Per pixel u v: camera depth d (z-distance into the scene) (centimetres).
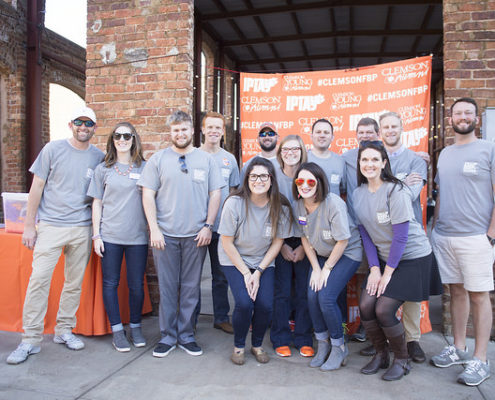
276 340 318
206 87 1034
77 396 244
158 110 407
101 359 299
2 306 356
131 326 327
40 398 241
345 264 289
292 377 271
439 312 410
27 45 797
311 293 292
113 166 320
